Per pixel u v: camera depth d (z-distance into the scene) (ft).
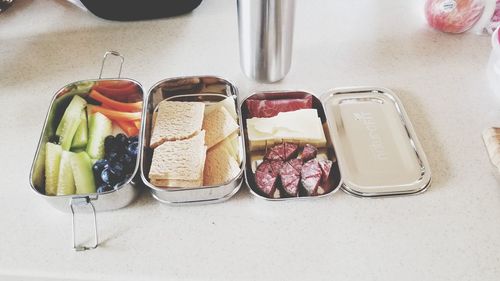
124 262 1.70
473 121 2.18
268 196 1.85
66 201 1.74
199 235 1.78
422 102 2.27
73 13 2.81
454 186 1.92
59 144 2.01
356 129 2.14
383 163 2.00
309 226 1.79
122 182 1.83
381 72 2.42
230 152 1.97
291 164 1.93
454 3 2.49
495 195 1.88
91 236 1.78
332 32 2.67
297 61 2.49
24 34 2.68
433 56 2.51
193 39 2.63
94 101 2.19
